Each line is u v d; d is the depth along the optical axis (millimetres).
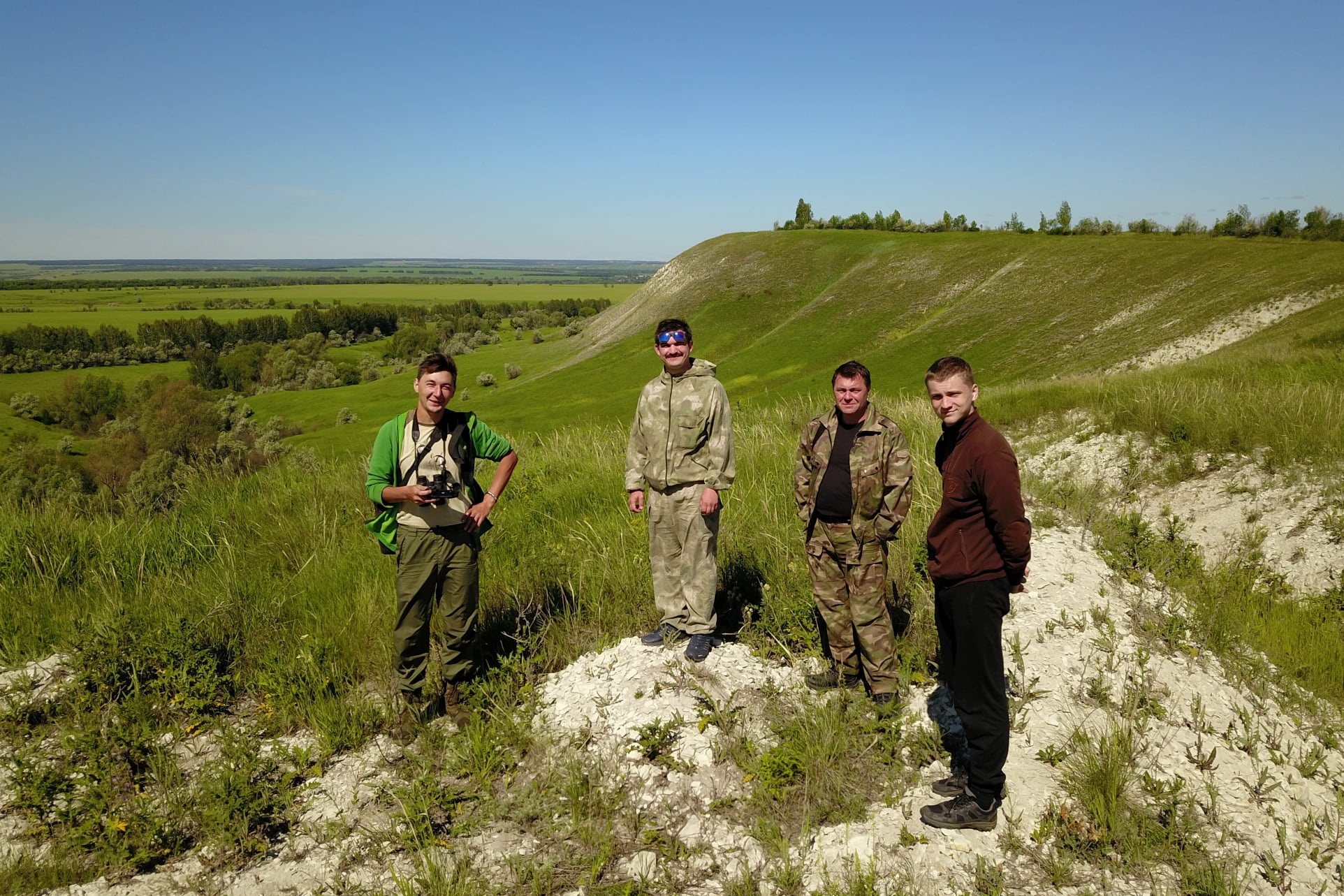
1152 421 9195
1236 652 4258
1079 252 67125
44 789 3133
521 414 63062
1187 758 3248
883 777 3189
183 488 7688
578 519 6277
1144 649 3986
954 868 2684
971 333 57656
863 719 3408
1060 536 5402
